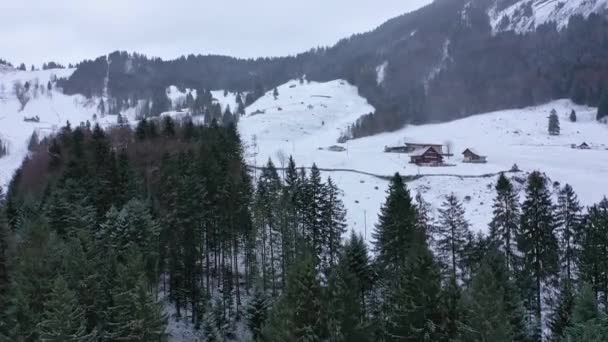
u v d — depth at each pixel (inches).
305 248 1699.1
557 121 6402.6
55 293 1164.5
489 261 1476.4
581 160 4586.6
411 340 1053.8
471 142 6146.7
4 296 1311.5
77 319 1227.2
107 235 1806.1
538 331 1451.8
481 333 983.6
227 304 2018.9
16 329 1167.6
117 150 3284.9
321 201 2086.6
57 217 1961.1
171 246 2023.9
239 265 2439.7
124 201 2285.9
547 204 1760.6
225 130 3767.2
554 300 1761.8
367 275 1612.9
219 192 2207.2
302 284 973.8
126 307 1278.3
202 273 2139.5
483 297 1046.4
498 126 7037.4
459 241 1931.6
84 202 2117.4
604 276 1525.6
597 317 908.6
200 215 2060.8
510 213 1943.9
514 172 3892.7
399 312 1085.8
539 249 1734.7
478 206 3267.7
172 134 3833.7
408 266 1114.1
